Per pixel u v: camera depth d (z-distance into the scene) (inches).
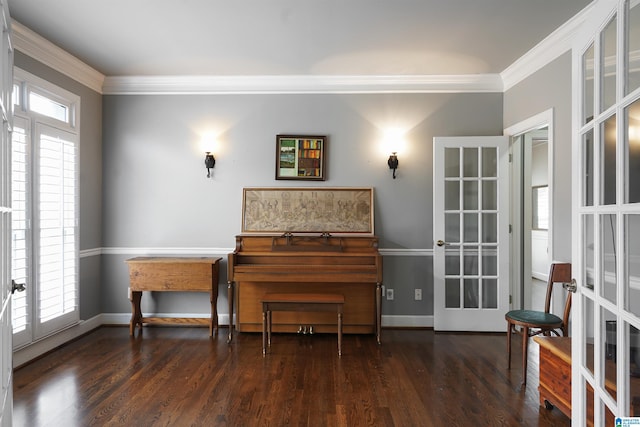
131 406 97.1
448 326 159.2
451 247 160.2
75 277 147.2
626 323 50.8
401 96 165.0
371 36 127.4
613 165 55.0
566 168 123.7
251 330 156.7
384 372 118.7
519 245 163.9
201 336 153.6
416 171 165.0
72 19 116.4
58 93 138.7
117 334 155.4
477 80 163.0
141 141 166.6
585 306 66.5
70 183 144.6
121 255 167.0
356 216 163.5
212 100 166.2
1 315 54.2
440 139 158.9
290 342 146.6
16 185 119.0
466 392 105.7
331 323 155.1
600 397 58.2
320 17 115.0
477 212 158.4
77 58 145.4
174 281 152.9
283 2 106.7
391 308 165.3
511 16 114.4
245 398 101.3
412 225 165.2
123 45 134.4
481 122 164.1
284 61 148.4
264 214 164.4
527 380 113.3
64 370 119.6
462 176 159.5
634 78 49.1
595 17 60.4
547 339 98.2
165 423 89.4
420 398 102.1
